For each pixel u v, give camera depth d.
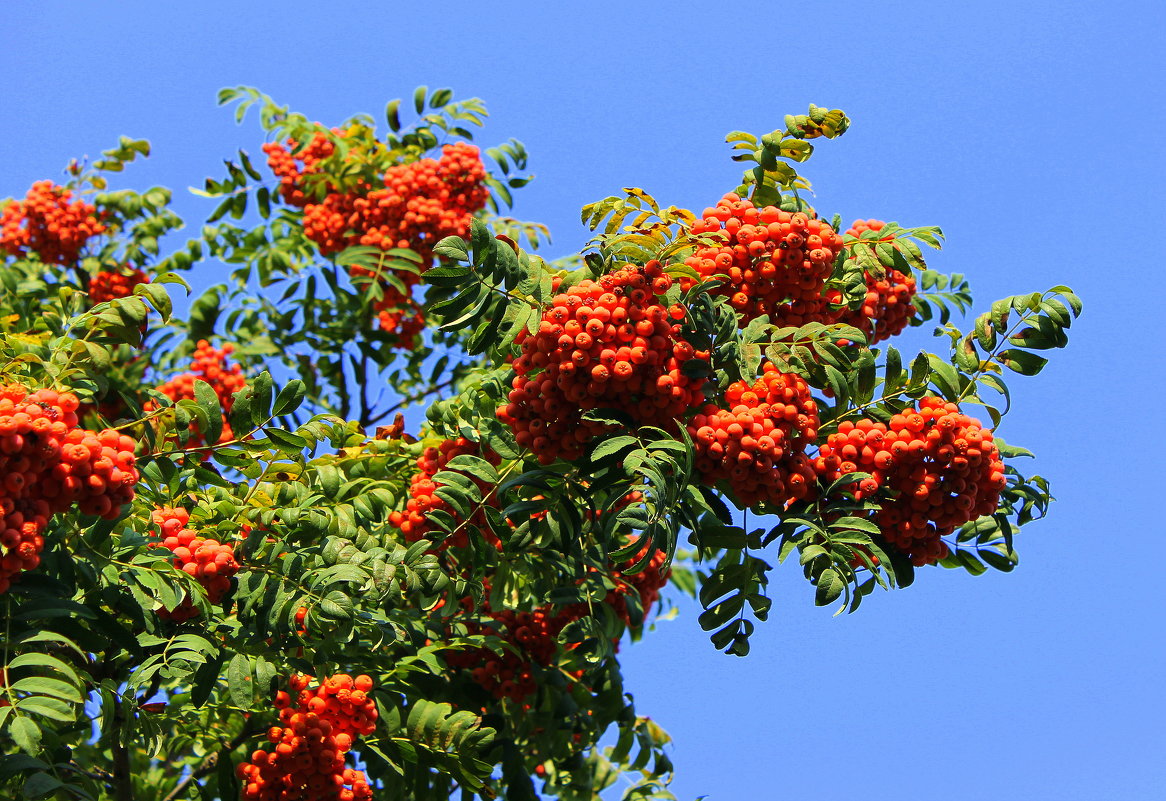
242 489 5.53
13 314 7.38
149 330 9.64
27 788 3.96
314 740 4.93
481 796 5.76
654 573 6.70
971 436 4.52
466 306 4.60
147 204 10.12
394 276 8.59
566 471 4.84
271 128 9.73
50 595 4.11
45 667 4.17
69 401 4.08
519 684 6.33
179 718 5.57
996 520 5.15
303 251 10.05
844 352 4.76
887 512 4.65
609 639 6.18
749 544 4.75
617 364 4.27
